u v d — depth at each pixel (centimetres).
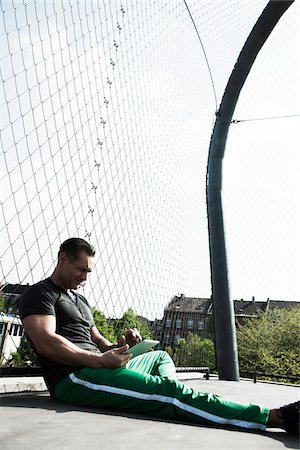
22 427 111
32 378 218
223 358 531
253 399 289
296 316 1528
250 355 1411
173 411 143
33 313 163
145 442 106
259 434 133
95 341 199
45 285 173
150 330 418
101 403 152
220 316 548
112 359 155
